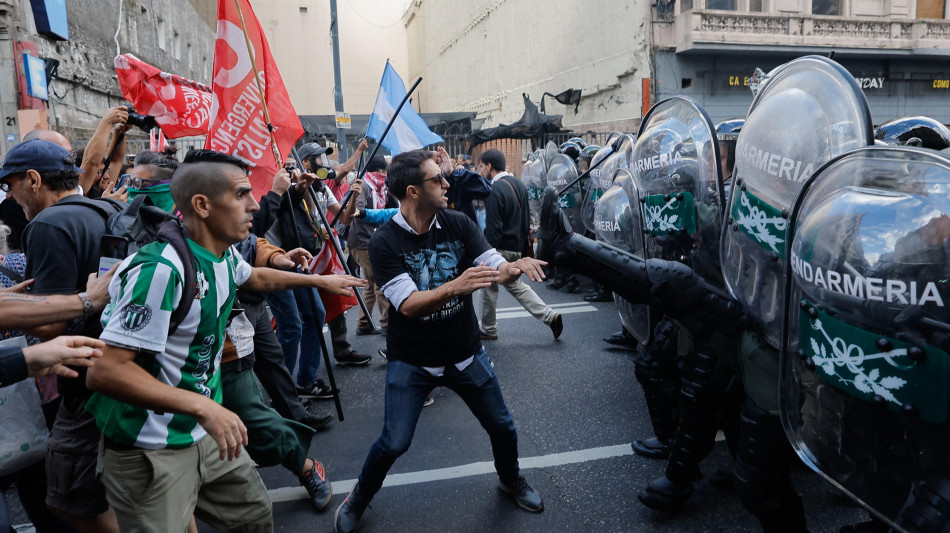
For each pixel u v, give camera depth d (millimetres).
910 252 1366
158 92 3965
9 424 2062
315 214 4309
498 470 2902
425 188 2451
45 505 2316
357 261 6004
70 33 9570
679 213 2818
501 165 6258
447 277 2594
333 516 2941
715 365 2371
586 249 2275
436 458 3463
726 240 2230
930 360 1331
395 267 2494
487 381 2678
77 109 9805
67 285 2121
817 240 1576
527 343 5590
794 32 14641
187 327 1786
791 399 1759
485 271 2238
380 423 3977
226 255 1977
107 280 1924
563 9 18422
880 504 1498
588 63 17078
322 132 16719
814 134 1788
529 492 2896
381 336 6078
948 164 1330
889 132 3334
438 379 2623
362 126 16766
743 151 2072
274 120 3465
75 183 2441
